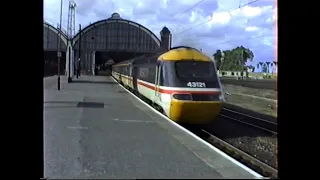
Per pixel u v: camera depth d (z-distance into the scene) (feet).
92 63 312.71
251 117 74.59
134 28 315.99
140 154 30.25
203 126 60.44
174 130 42.83
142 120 50.70
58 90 106.63
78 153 30.04
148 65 76.18
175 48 59.52
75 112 57.26
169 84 53.36
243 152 41.24
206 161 28.27
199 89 51.83
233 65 246.06
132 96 94.12
